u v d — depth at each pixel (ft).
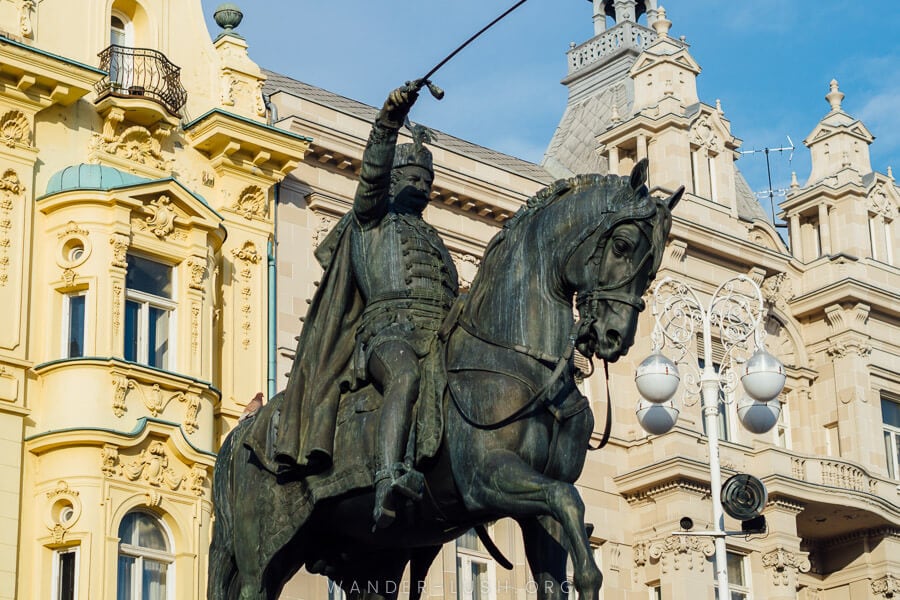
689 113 122.83
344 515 33.88
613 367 112.88
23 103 89.86
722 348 116.47
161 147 95.09
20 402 86.02
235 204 96.94
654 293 66.49
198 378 89.86
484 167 110.32
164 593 86.17
